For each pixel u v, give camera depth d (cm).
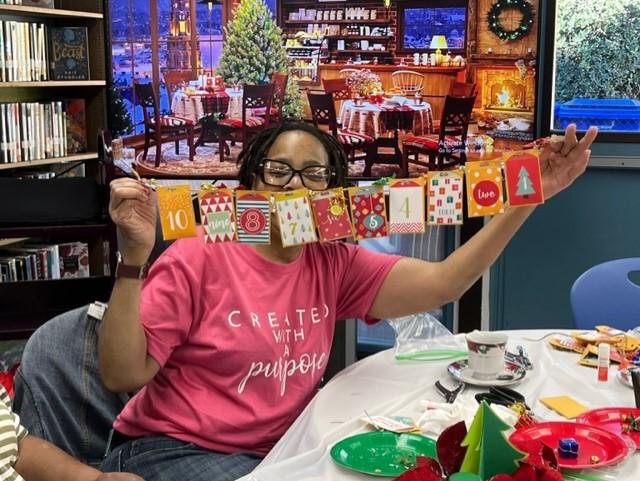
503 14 288
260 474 111
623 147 302
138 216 133
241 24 309
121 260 135
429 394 142
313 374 151
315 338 151
